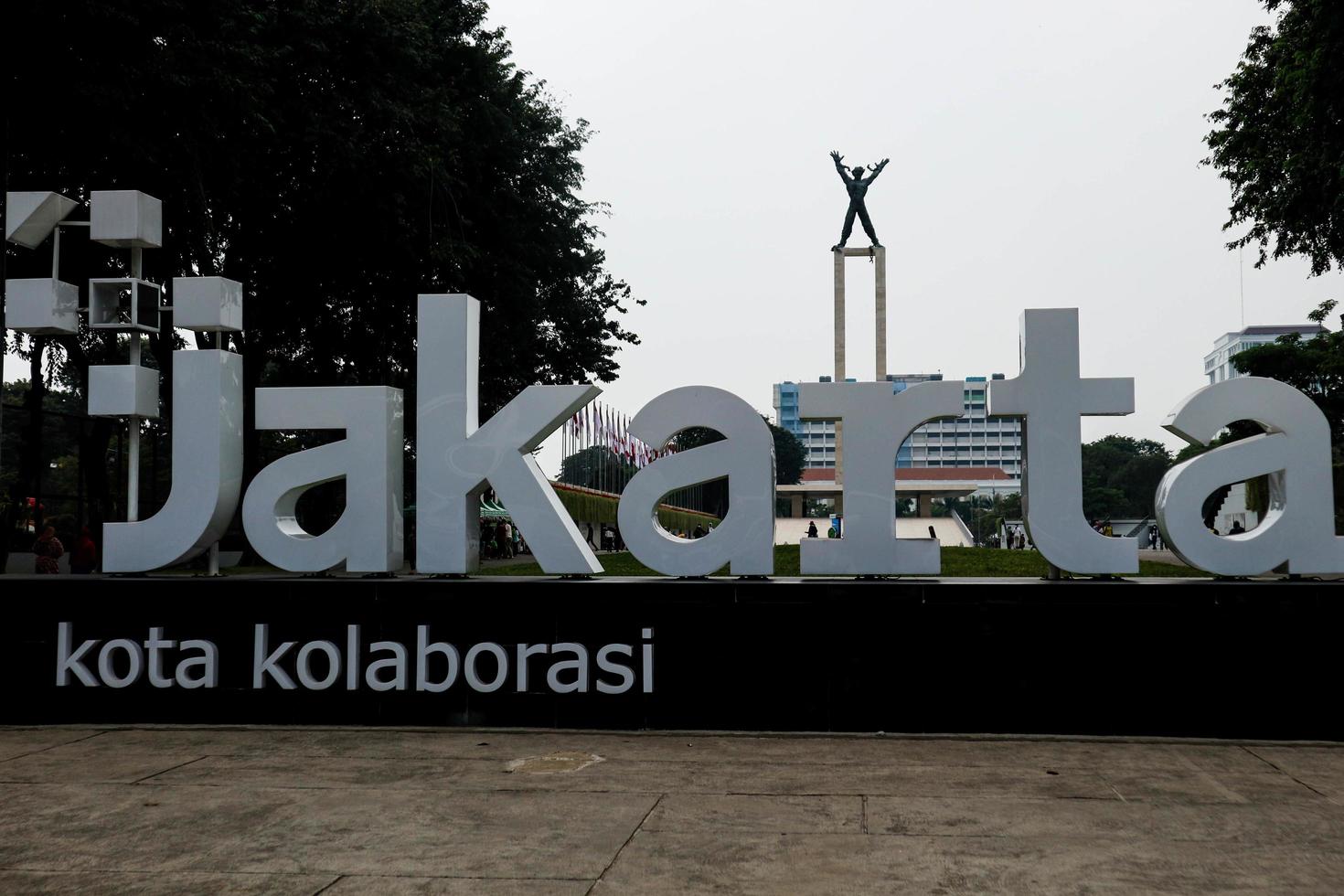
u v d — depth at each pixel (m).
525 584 9.23
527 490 9.34
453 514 9.40
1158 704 8.66
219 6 17.95
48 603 9.69
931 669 8.85
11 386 24.95
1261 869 5.31
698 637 9.05
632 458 42.94
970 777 7.31
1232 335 123.06
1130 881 5.14
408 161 21.62
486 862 5.48
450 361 9.45
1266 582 8.73
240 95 18.12
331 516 27.70
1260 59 22.56
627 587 9.12
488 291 25.53
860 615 8.93
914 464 122.06
